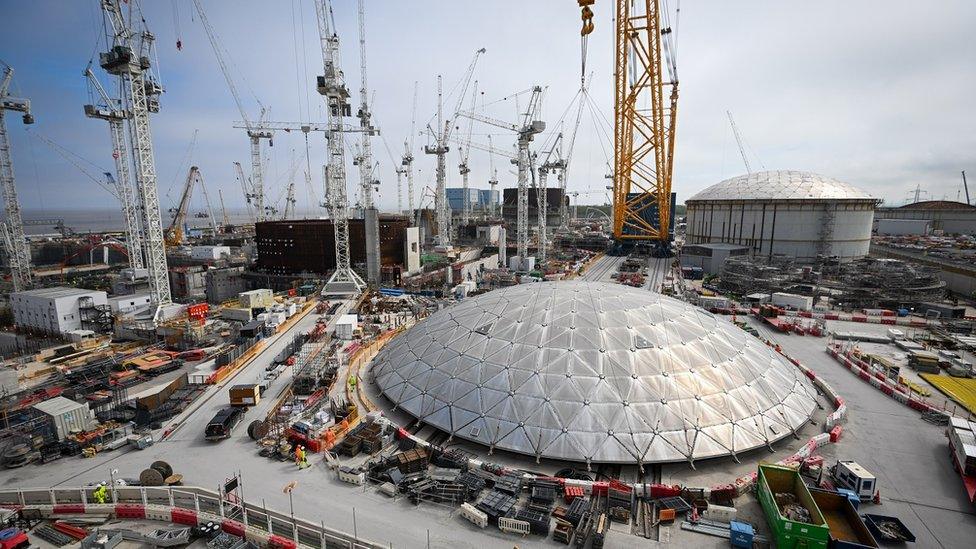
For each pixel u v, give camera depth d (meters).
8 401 49.12
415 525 29.17
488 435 36.47
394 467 34.19
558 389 37.25
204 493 31.36
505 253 186.00
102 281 139.00
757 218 146.00
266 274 144.38
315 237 146.12
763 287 107.31
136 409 46.28
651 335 41.88
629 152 166.75
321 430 39.81
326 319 87.75
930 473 35.28
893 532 28.42
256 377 55.88
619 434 34.59
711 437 35.06
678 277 135.75
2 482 34.12
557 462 35.28
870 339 70.69
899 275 99.56
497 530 28.92
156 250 84.81
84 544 26.67
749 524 28.83
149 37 81.25
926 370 57.69
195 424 43.41
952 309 84.19
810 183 148.25
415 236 154.00
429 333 49.72
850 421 43.50
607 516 29.66
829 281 114.69
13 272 121.12
